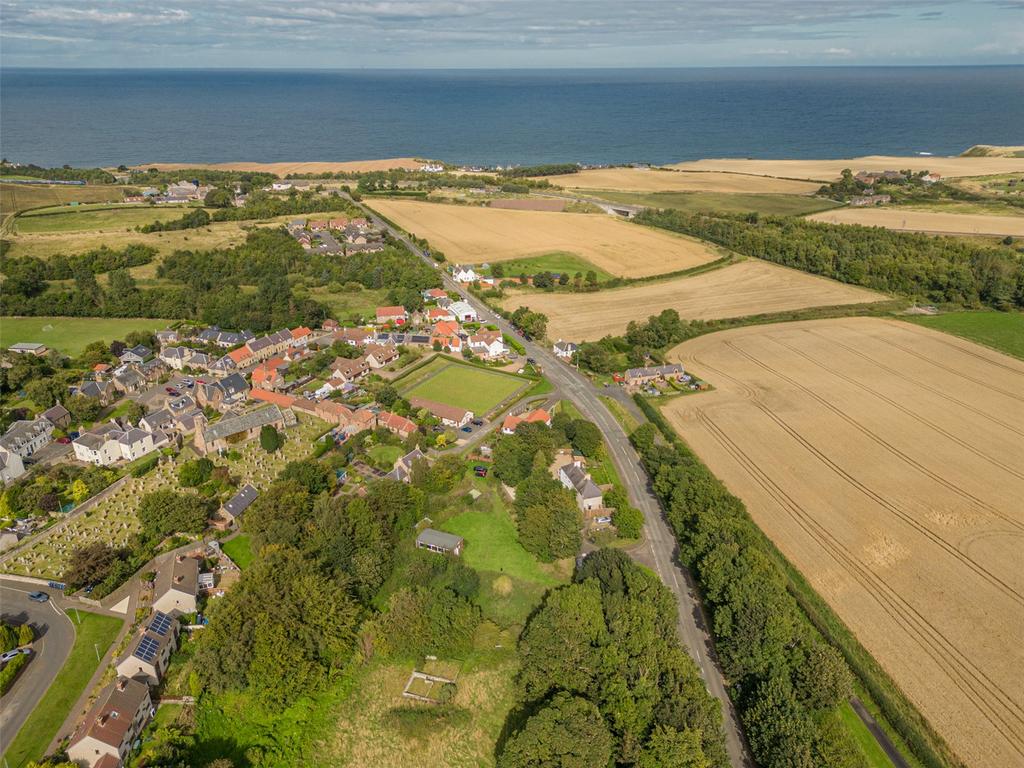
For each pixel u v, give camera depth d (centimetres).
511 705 10219
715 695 10162
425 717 9912
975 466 15888
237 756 9331
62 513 14112
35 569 12538
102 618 11394
